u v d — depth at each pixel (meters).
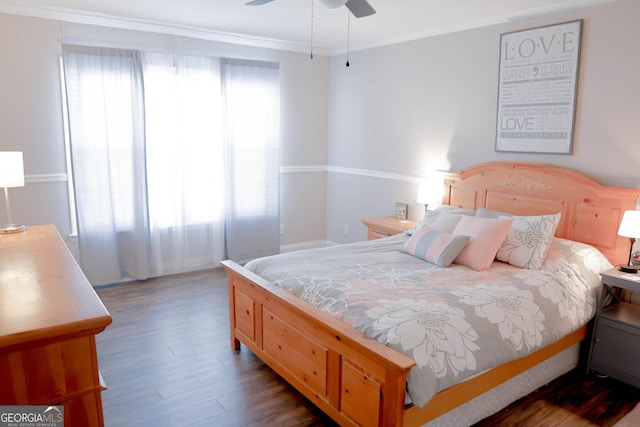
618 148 3.24
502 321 2.38
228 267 3.22
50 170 4.27
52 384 1.43
